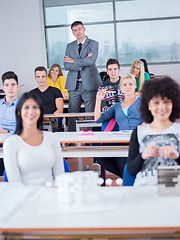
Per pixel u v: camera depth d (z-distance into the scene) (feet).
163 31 29.78
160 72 30.17
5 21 30.09
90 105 17.83
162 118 5.97
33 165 6.42
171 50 29.91
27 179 6.45
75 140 9.36
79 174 4.74
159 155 5.85
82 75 17.58
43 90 16.49
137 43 30.01
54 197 4.73
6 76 11.74
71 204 4.41
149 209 4.17
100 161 10.47
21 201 4.59
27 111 6.45
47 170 6.63
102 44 30.19
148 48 30.01
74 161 15.87
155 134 6.12
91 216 4.00
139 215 3.99
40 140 6.64
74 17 30.01
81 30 17.24
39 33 30.07
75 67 17.46
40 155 6.46
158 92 5.89
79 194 4.37
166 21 29.60
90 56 17.16
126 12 29.71
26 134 6.57
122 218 3.92
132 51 30.17
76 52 17.63
